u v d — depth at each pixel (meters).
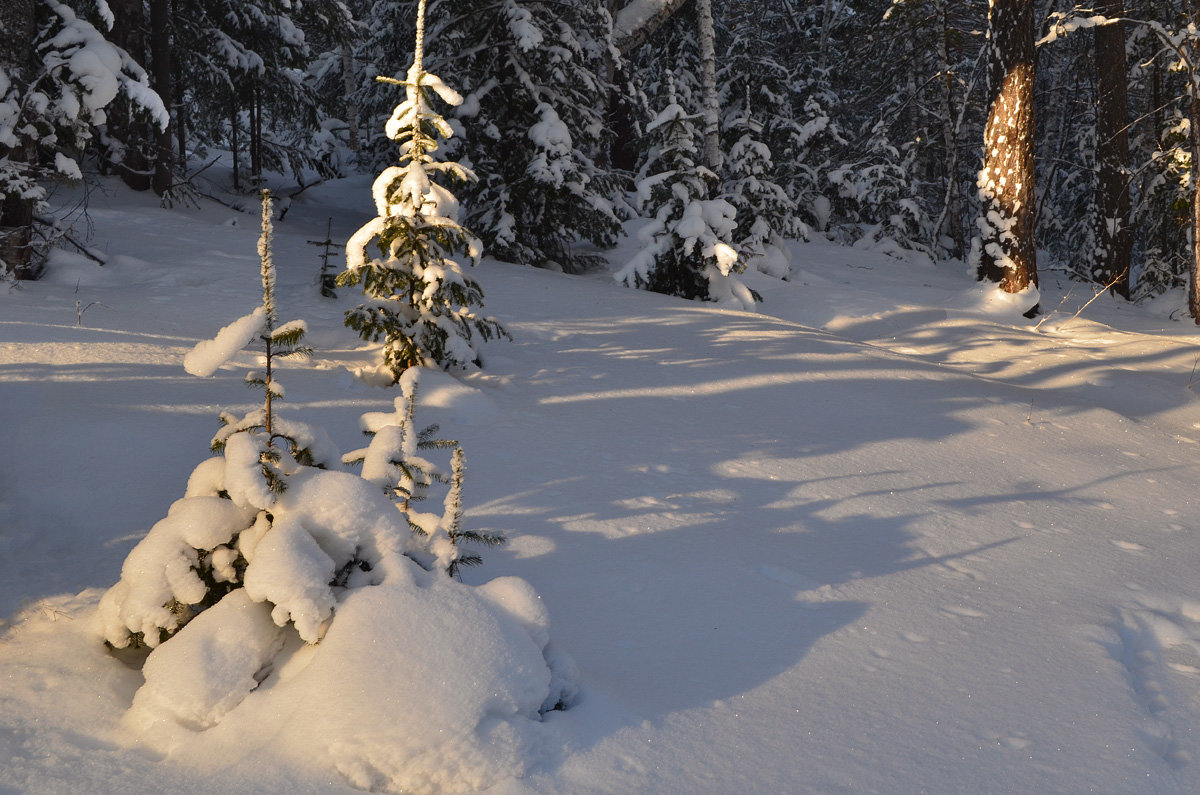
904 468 5.98
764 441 6.25
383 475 3.20
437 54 16.17
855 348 9.83
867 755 2.63
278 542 2.71
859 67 31.36
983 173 13.73
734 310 12.02
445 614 2.69
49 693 2.58
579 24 17.77
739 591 3.83
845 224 27.86
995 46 13.44
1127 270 18.30
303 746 2.35
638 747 2.54
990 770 2.61
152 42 19.44
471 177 6.91
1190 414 8.75
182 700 2.47
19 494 4.18
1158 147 17.69
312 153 31.42
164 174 19.34
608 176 16.67
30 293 9.08
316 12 25.17
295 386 6.23
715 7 29.42
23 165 10.13
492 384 7.09
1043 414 7.91
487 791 2.28
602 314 10.73
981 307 13.41
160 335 7.45
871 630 3.55
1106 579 4.39
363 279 6.99
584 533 4.29
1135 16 19.42
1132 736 2.86
